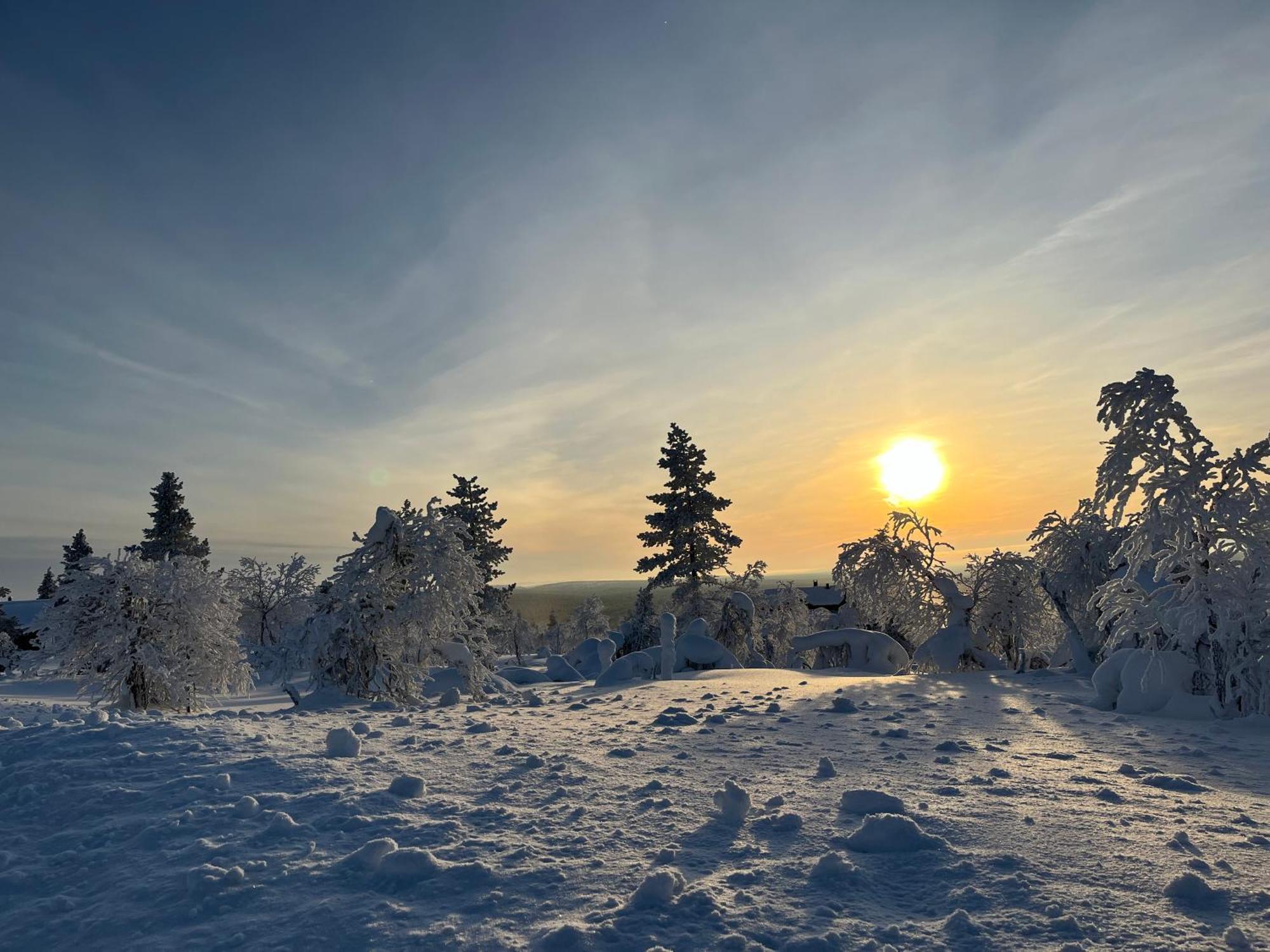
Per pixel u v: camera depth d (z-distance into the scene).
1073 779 6.16
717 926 3.40
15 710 10.74
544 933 3.38
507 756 7.11
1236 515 12.16
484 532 52.34
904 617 24.25
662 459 44.62
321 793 5.55
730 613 40.44
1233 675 11.48
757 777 6.21
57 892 4.20
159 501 63.22
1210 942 3.20
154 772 6.16
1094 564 19.64
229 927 3.57
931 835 4.49
